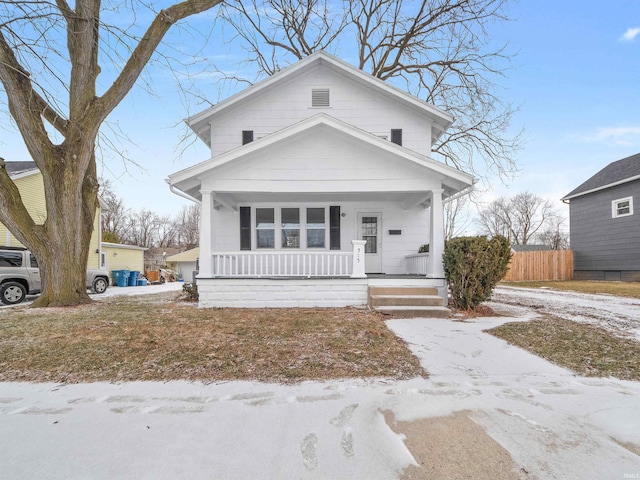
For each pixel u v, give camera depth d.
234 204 10.20
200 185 8.30
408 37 14.74
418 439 2.50
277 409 2.95
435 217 8.12
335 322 6.00
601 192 17.73
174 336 5.02
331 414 2.87
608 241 17.33
